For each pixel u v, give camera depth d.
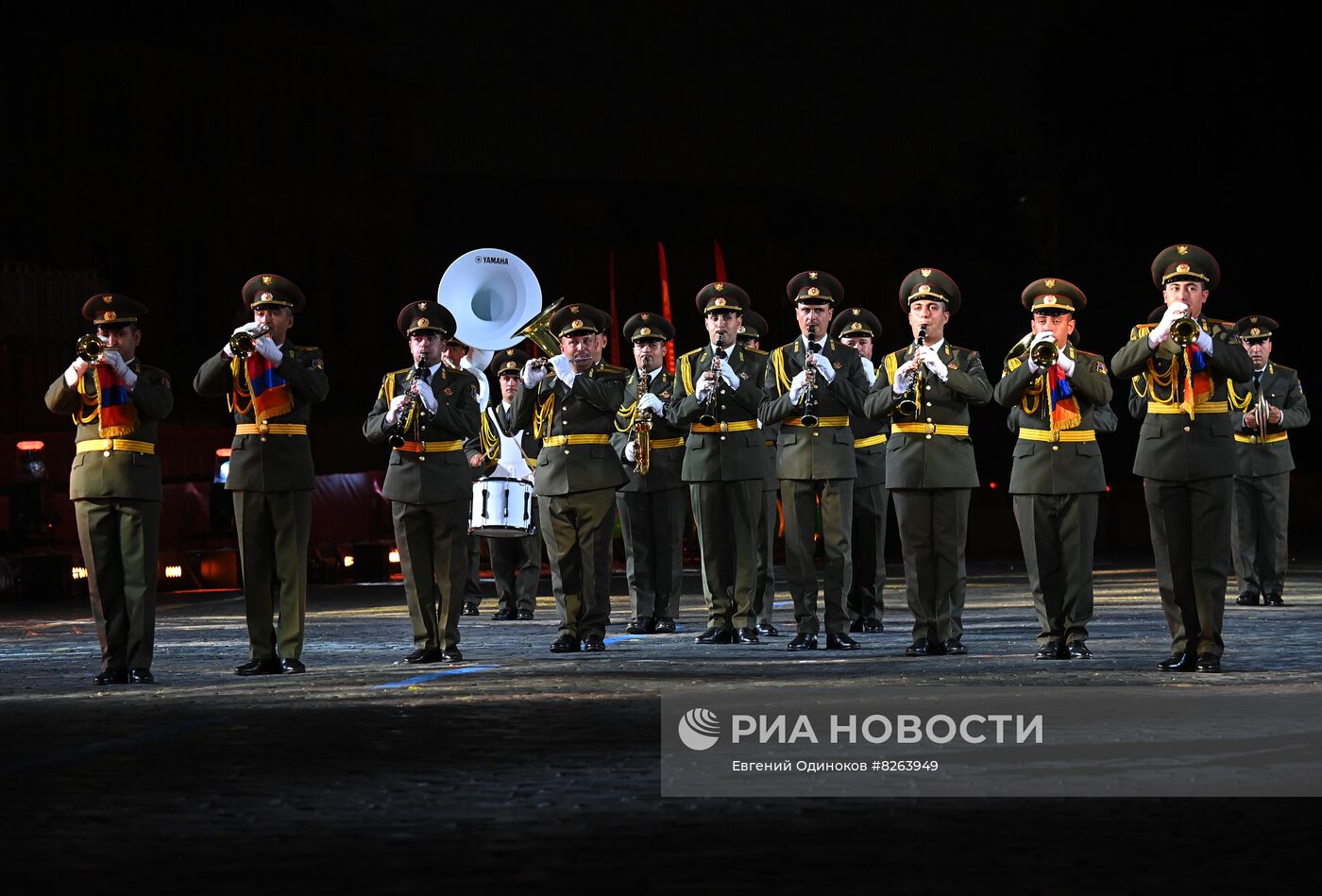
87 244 81.62
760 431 26.38
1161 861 9.45
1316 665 19.89
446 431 22.88
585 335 23.89
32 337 58.53
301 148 90.69
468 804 11.28
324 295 91.88
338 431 68.69
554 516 24.08
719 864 9.45
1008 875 9.14
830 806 11.08
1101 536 77.69
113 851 10.04
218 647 26.41
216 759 13.34
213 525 55.41
